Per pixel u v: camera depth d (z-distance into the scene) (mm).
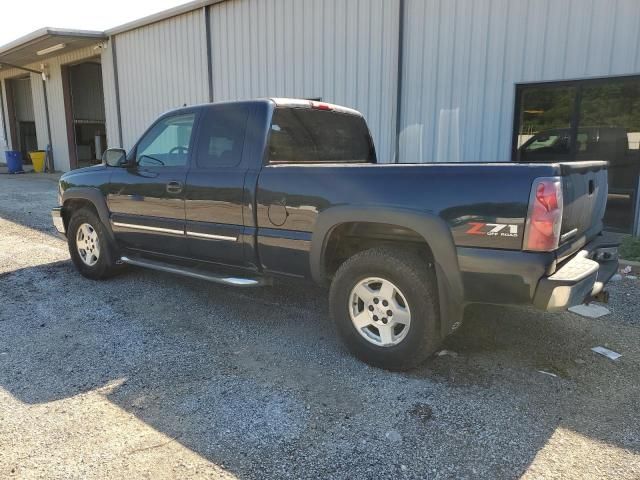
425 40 8648
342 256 3828
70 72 19297
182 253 4535
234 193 3955
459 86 8422
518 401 3014
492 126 8227
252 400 3031
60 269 5945
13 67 20641
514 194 2824
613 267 3660
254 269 4027
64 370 3420
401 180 3172
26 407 2955
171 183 4414
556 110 7703
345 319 3506
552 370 3404
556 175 2771
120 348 3766
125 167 4875
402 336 3301
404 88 9016
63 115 19531
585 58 7258
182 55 13250
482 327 4133
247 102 4086
